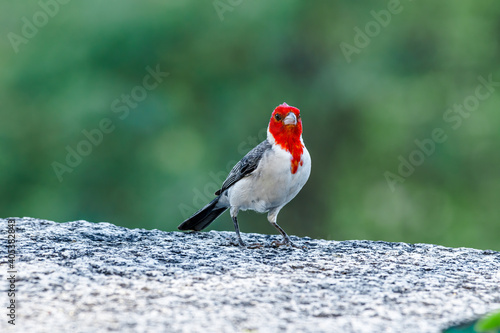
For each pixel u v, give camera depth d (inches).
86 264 217.5
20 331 156.2
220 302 182.7
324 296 192.4
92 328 159.3
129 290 190.7
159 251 248.7
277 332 160.9
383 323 169.9
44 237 261.3
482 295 198.1
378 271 227.1
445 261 247.4
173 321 165.9
